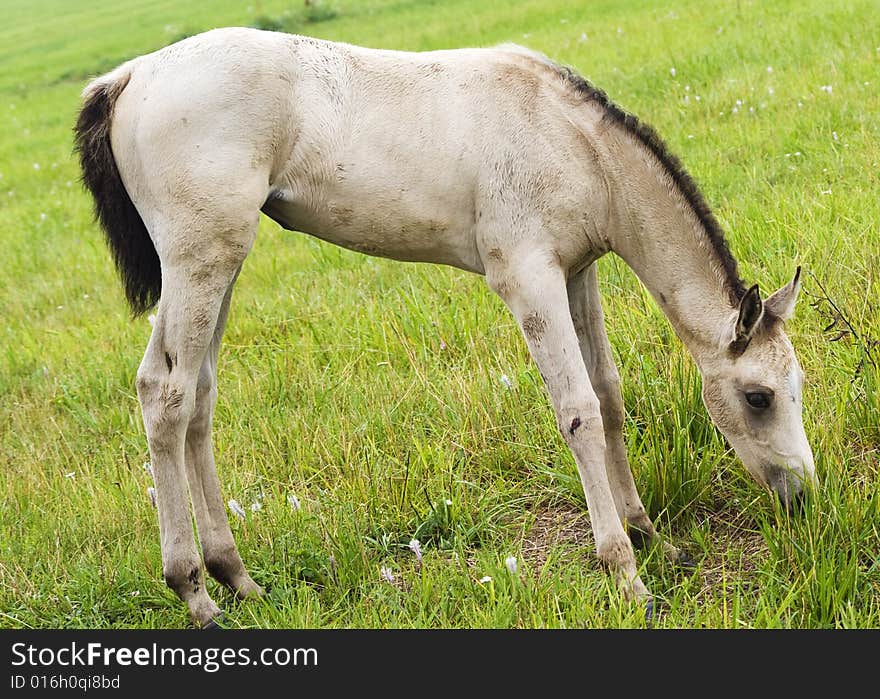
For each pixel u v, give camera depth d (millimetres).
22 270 8875
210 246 3656
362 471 4512
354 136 3748
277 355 5844
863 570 3545
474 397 4828
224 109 3635
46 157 14180
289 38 3816
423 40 15812
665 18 12766
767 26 10648
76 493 4816
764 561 3645
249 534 4266
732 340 3557
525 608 3512
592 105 3822
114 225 3949
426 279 6277
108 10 30297
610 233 3846
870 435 4125
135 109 3723
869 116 7297
